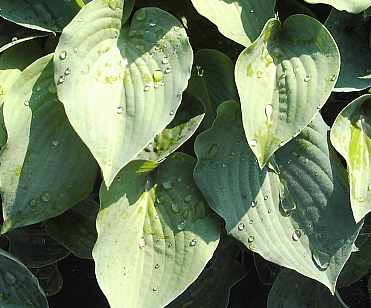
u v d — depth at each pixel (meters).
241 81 0.68
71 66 0.67
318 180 0.74
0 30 0.79
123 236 0.72
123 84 0.68
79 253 0.81
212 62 0.78
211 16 0.71
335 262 0.73
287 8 0.81
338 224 0.73
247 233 0.72
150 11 0.72
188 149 0.78
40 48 0.79
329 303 0.86
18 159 0.71
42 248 0.85
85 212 0.80
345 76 0.76
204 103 0.78
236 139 0.73
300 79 0.70
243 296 0.95
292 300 0.85
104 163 0.65
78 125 0.65
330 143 0.75
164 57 0.69
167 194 0.74
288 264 0.71
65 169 0.72
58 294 0.94
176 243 0.72
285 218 0.73
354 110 0.75
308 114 0.69
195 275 0.71
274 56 0.72
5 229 0.72
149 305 0.71
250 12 0.74
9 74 0.75
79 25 0.67
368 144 0.75
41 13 0.75
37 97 0.71
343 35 0.78
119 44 0.71
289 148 0.75
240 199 0.72
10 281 0.78
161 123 0.66
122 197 0.72
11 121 0.70
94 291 0.94
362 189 0.72
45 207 0.73
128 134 0.66
